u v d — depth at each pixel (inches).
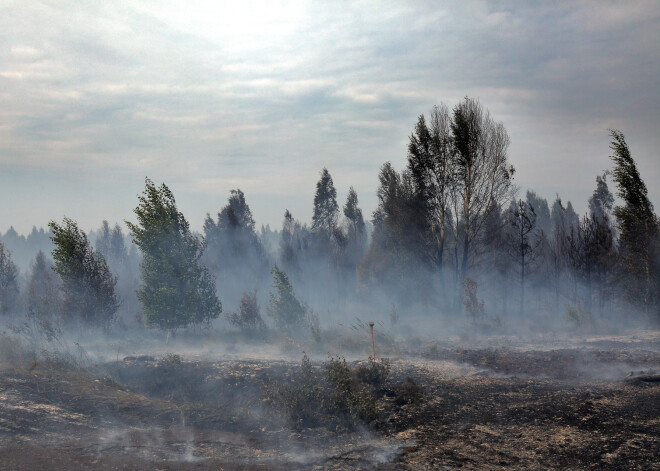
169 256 820.6
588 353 652.1
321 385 482.3
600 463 301.1
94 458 288.7
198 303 823.1
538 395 457.7
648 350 669.3
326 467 300.8
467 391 479.5
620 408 405.4
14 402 368.5
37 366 501.0
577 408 411.5
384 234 1529.3
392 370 574.6
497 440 350.3
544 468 298.2
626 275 1067.3
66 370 503.5
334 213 2549.2
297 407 402.6
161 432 353.1
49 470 263.6
